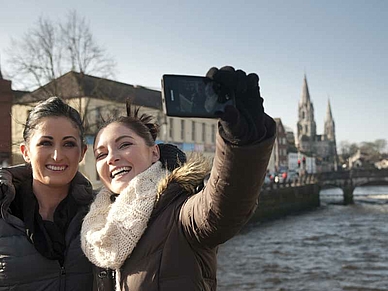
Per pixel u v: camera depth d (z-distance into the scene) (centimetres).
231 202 149
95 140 217
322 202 5062
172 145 244
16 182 244
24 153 250
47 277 223
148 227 184
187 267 175
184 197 188
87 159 2669
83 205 247
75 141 238
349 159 12912
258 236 2303
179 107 136
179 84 140
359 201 5119
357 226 2725
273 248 1895
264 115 137
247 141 137
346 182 5069
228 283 1247
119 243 182
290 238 2217
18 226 224
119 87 3089
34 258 221
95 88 2550
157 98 4112
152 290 175
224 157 142
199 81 142
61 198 244
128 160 204
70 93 2558
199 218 164
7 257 218
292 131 11625
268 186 3394
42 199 240
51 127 231
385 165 11988
